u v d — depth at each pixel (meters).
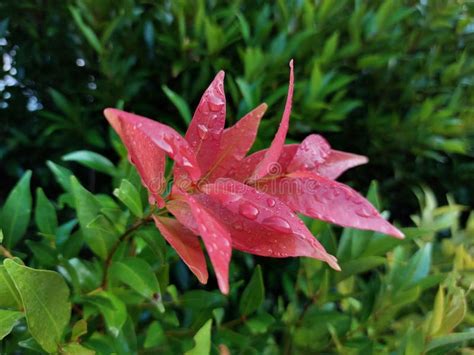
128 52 0.33
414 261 0.21
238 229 0.13
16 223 0.19
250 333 0.22
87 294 0.17
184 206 0.13
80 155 0.22
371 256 0.21
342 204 0.13
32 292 0.13
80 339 0.16
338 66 0.35
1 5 0.35
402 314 0.24
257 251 0.12
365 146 0.38
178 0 0.30
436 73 0.38
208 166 0.14
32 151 0.37
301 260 0.24
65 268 0.17
